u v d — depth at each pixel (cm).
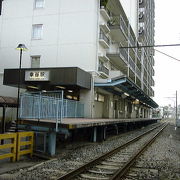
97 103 2612
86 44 2448
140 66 5353
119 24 2914
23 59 2630
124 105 3734
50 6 2608
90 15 2477
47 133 1128
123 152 1236
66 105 1762
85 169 834
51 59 2533
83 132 1673
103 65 2750
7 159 1009
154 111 9006
